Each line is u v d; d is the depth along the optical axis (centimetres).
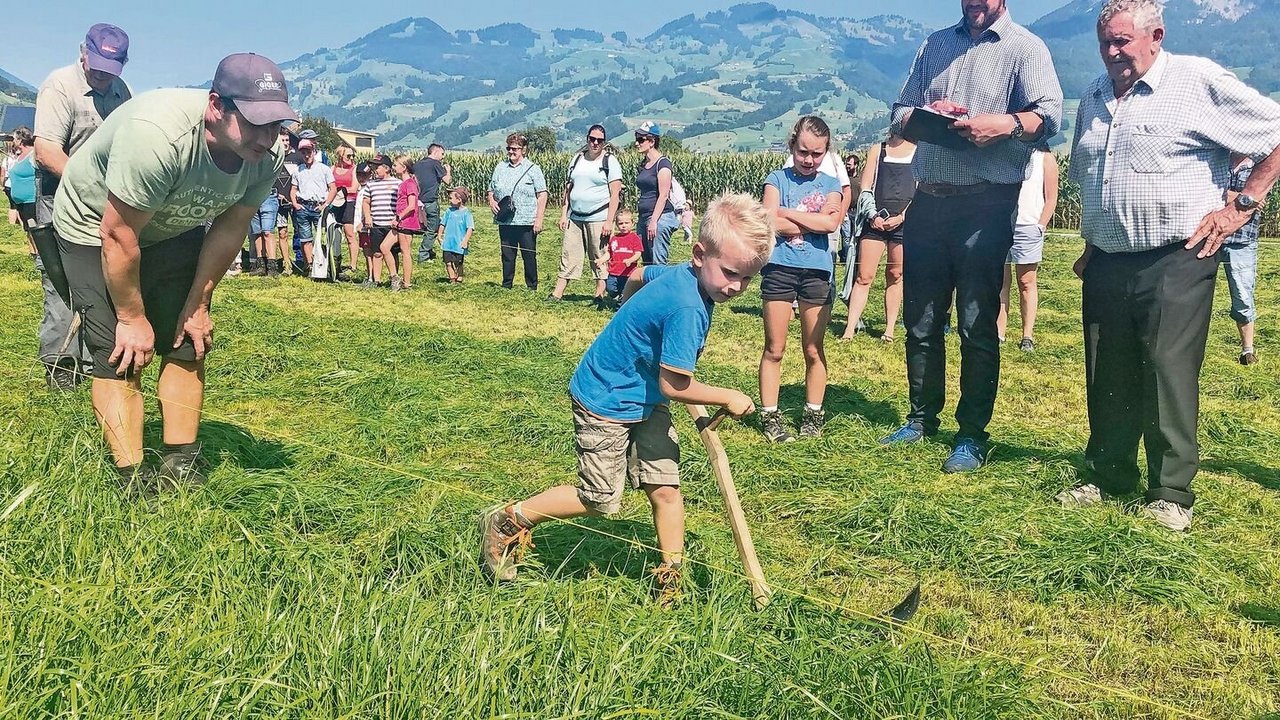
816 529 498
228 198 439
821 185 650
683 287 366
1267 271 1817
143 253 452
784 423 675
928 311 651
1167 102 511
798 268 647
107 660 275
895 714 304
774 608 364
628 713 276
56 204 440
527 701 279
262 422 654
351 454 589
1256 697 350
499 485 540
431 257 1927
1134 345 540
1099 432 560
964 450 612
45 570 339
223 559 360
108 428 451
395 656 286
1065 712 335
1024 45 595
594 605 352
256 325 1005
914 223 639
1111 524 490
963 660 343
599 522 464
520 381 824
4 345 816
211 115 404
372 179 1508
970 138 573
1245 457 656
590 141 1345
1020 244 1021
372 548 407
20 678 264
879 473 588
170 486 448
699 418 393
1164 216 511
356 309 1241
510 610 336
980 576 451
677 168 4300
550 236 2641
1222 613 417
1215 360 995
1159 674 368
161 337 467
